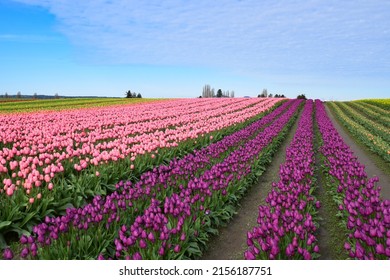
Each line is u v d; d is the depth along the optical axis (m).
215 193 8.71
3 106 47.62
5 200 7.86
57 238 5.90
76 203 8.78
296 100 63.56
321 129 24.25
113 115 32.25
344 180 10.09
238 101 57.84
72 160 11.32
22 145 13.52
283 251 5.72
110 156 11.39
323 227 8.39
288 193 7.90
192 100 63.56
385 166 15.77
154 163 12.79
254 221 9.00
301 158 12.51
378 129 27.02
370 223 6.11
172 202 7.27
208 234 8.01
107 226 6.52
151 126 21.95
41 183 8.73
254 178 12.41
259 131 22.20
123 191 8.07
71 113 34.19
